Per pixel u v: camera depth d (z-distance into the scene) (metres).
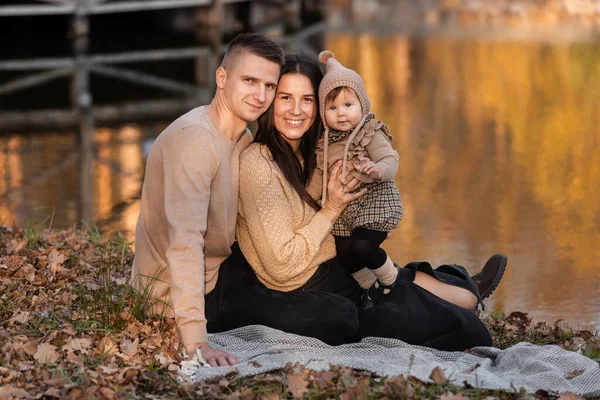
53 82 15.84
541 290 6.84
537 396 3.93
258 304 4.59
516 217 8.85
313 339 4.51
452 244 8.00
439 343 4.62
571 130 12.85
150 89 15.53
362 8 26.98
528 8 26.11
